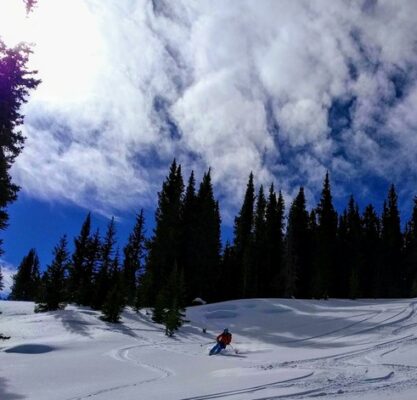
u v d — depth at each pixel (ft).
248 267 204.95
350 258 245.04
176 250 186.19
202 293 191.01
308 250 223.10
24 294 247.29
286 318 121.70
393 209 276.41
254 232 231.30
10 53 65.10
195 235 192.54
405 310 118.01
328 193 228.84
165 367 53.36
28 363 55.26
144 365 54.80
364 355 59.72
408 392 34.12
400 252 267.80
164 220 185.68
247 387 36.76
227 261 218.18
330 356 60.18
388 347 66.54
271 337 96.78
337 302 154.92
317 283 178.81
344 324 104.37
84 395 36.42
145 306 148.56
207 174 208.33
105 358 60.39
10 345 71.61
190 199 202.39
